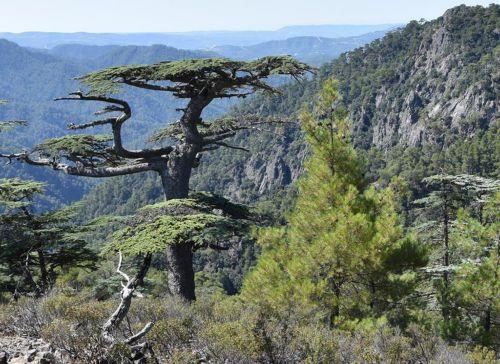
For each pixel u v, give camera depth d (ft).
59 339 22.50
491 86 614.75
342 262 40.83
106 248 53.31
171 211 58.54
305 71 60.85
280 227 48.39
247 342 22.77
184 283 62.75
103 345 21.56
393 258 41.70
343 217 41.70
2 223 65.51
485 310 44.29
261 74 62.64
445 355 28.30
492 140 490.90
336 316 39.83
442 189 72.74
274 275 43.42
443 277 61.31
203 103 67.62
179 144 71.15
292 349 23.39
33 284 54.13
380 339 29.76
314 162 47.75
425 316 43.01
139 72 61.57
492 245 47.16
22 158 68.90
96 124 65.67
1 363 20.13
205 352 22.71
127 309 26.11
